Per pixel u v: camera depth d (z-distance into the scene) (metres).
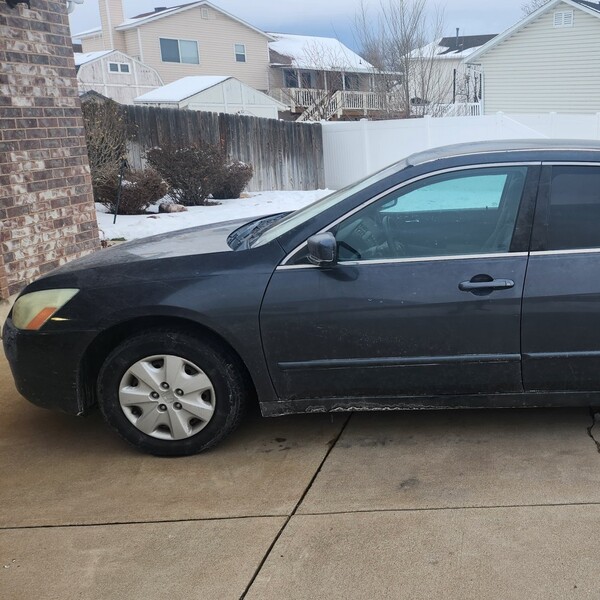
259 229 4.21
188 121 15.45
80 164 7.52
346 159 19.22
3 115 6.31
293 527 2.99
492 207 3.45
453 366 3.44
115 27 34.50
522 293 3.34
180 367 3.56
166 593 2.61
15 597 2.62
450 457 3.55
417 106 28.97
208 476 3.49
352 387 3.53
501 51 27.56
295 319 3.44
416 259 3.43
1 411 4.43
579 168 3.41
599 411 3.99
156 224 10.90
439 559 2.71
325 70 38.31
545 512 2.99
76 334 3.56
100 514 3.18
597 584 2.53
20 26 6.51
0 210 6.29
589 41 25.00
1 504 3.30
